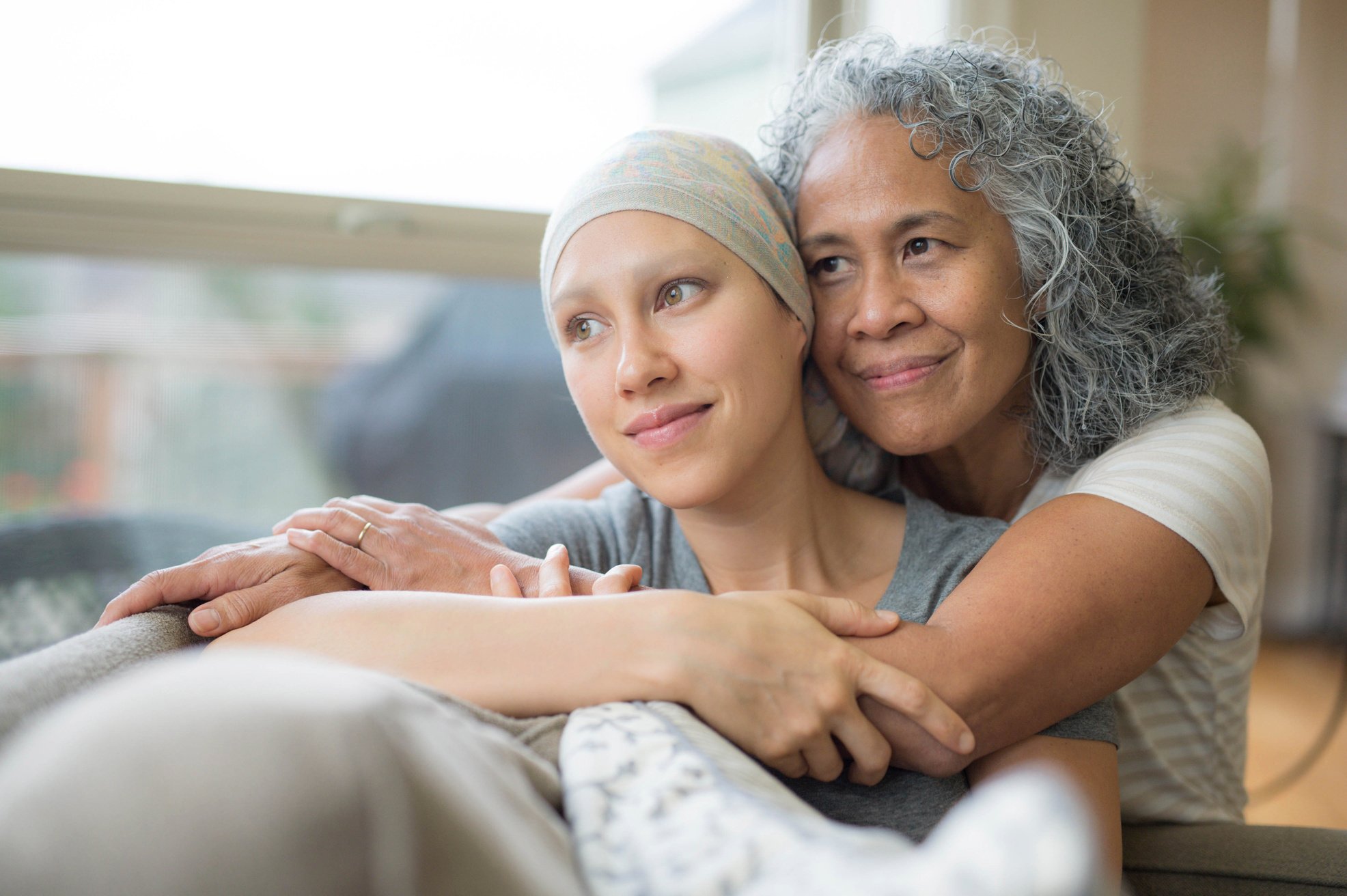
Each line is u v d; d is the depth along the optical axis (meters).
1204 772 1.05
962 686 0.71
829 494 0.95
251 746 0.36
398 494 1.86
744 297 0.81
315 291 1.72
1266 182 3.34
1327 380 3.31
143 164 1.39
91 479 1.64
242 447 1.73
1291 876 0.87
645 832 0.47
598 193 0.80
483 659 0.65
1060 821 0.35
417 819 0.38
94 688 0.62
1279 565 3.37
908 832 0.71
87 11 1.34
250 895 0.35
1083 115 0.99
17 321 1.54
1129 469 0.88
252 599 0.77
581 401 0.84
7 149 1.31
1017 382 1.01
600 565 0.95
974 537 0.89
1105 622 0.77
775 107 1.08
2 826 0.35
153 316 1.62
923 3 1.79
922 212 0.86
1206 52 3.27
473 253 1.64
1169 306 1.01
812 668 0.66
